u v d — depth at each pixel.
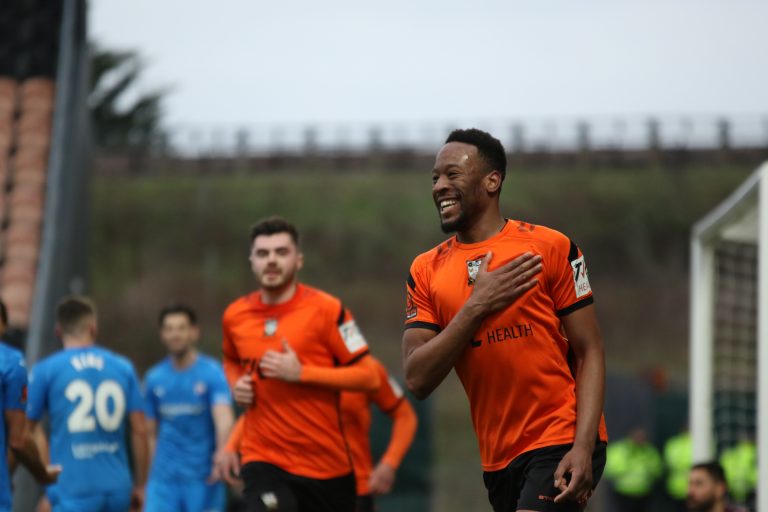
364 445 31.12
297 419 24.42
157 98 188.88
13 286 45.62
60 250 47.19
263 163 193.25
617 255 175.88
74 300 29.72
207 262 173.00
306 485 24.47
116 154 190.38
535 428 16.66
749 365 44.19
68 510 28.62
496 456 17.09
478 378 16.91
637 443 74.62
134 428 30.88
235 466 26.80
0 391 22.17
